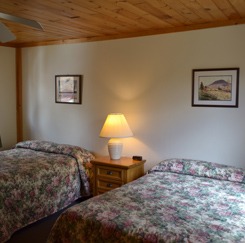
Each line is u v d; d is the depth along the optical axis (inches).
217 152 133.7
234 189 106.2
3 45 187.5
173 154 144.6
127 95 155.9
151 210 85.6
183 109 140.7
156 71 146.5
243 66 126.0
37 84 189.3
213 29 131.2
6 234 112.7
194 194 100.6
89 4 104.0
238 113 128.1
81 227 80.4
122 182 136.1
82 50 169.3
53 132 185.5
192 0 100.5
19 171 126.7
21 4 104.1
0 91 188.2
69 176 147.1
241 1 102.0
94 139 169.5
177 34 139.7
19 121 197.9
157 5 105.7
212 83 132.9
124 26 138.5
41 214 130.7
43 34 159.3
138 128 153.3
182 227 74.6
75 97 174.1
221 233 71.7
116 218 79.3
